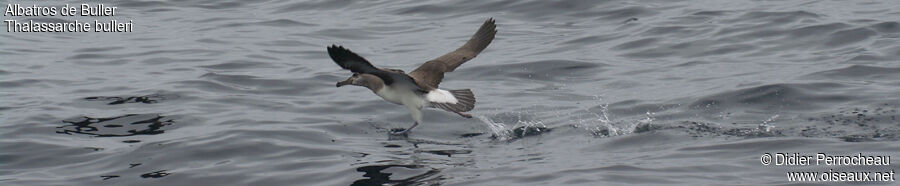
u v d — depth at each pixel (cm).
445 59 1390
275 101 1789
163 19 2598
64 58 2186
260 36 2392
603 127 1579
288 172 1359
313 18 2578
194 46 2286
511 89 1888
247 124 1603
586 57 2106
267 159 1418
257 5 2742
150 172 1370
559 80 1961
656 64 2042
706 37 2205
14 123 1609
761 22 2281
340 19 2555
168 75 2003
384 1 2722
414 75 1380
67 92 1856
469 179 1308
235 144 1476
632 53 2136
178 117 1658
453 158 1422
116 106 1742
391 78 1366
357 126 1612
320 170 1365
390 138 1547
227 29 2473
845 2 2459
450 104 1367
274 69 2058
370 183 1303
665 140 1488
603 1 2528
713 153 1405
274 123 1614
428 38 2361
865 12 2331
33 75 2011
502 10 2539
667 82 1884
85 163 1409
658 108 1686
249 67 2078
